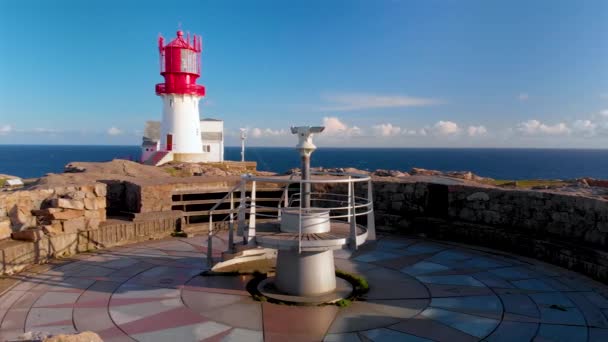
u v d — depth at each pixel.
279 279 6.75
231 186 12.59
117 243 9.83
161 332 5.34
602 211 8.18
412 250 9.61
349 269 8.15
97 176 12.87
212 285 7.11
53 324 5.55
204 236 10.77
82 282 7.23
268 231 6.86
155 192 11.18
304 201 6.82
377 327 5.55
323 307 6.20
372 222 7.11
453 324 5.66
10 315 5.83
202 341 5.12
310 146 6.66
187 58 31.00
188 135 31.84
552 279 7.59
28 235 8.13
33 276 7.49
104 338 5.17
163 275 7.64
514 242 9.48
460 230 10.46
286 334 5.32
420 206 11.51
